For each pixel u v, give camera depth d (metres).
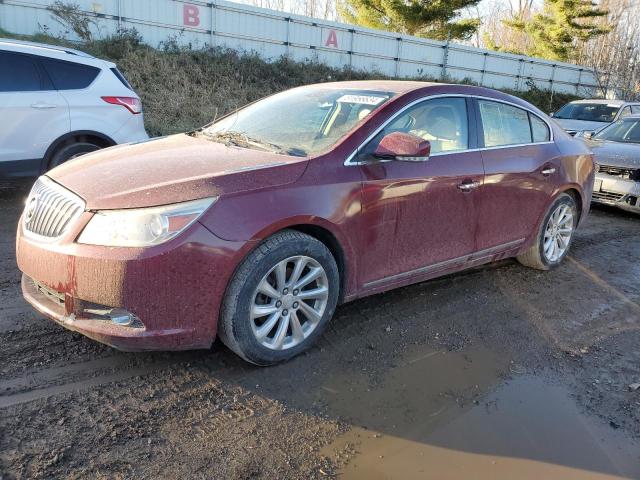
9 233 5.37
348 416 2.84
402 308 4.17
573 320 4.21
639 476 2.55
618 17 38.31
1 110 5.93
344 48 21.83
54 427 2.56
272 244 2.99
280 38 19.94
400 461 2.54
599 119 13.55
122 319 2.74
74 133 6.43
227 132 4.07
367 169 3.43
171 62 15.21
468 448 2.66
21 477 2.25
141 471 2.35
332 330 3.72
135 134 6.92
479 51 26.02
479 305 4.35
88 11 15.77
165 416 2.72
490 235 4.41
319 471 2.44
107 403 2.78
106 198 2.80
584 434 2.83
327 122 3.73
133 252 2.66
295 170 3.15
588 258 5.86
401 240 3.69
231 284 2.90
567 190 5.23
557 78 29.48
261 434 2.65
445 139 4.03
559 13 35.44
